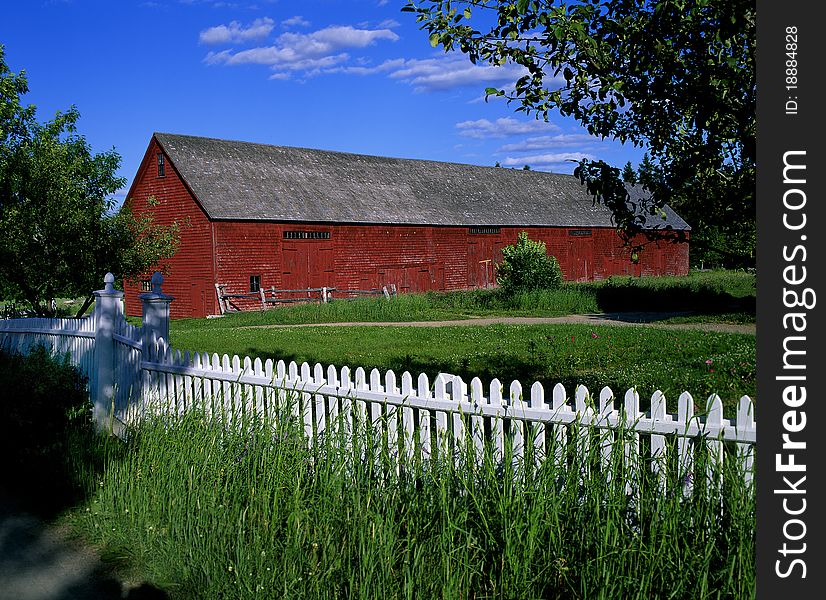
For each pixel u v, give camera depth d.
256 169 35.38
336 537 4.40
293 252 33.66
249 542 4.72
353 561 4.32
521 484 4.05
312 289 33.06
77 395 8.56
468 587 3.86
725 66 4.05
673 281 42.75
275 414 5.86
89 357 9.20
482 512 4.01
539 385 4.49
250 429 6.02
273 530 4.59
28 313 17.42
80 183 18.02
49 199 16.62
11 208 16.47
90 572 4.91
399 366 12.96
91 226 17.09
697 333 16.83
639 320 22.36
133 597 4.53
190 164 32.81
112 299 8.75
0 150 16.97
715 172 4.39
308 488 5.00
